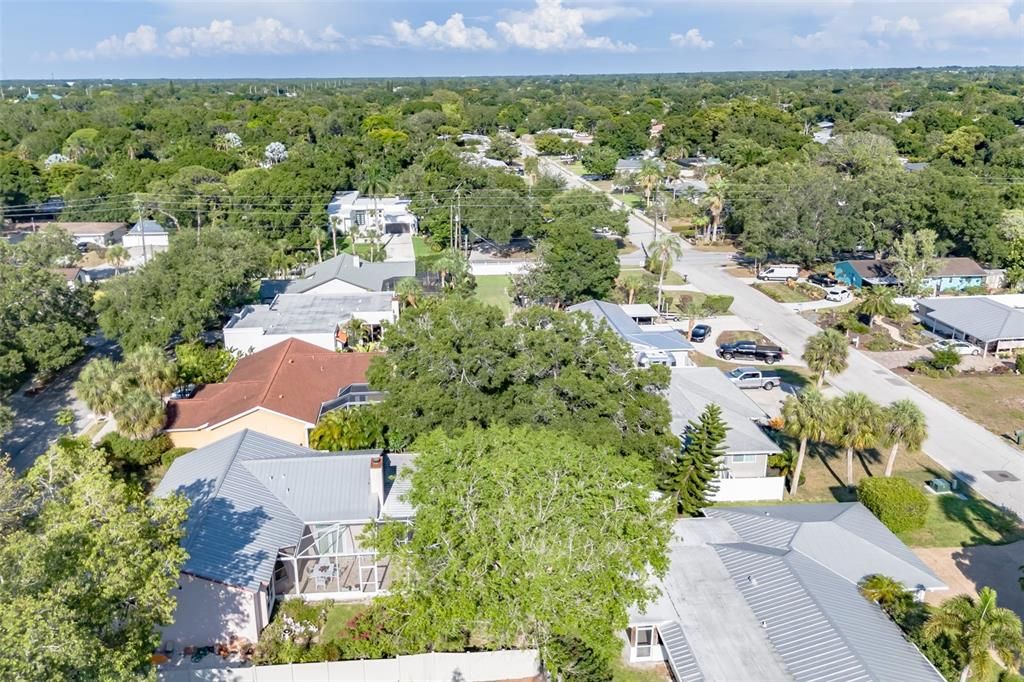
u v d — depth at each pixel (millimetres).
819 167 102438
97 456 26922
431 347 39844
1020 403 56750
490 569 27125
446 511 27562
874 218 86750
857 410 41500
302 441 45531
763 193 97750
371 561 36406
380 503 35906
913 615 30297
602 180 148375
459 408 38156
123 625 23750
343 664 28734
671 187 134500
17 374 54125
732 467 43719
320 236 94188
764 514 36312
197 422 45750
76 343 56469
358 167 132250
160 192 105188
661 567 27719
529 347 40000
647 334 60188
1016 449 49781
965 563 37125
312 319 63531
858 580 31688
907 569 32531
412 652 30281
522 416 37625
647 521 28375
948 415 54781
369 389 48156
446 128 183375
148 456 43938
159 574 23812
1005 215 87562
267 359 54062
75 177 120062
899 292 80000
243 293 67938
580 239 75438
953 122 167750
